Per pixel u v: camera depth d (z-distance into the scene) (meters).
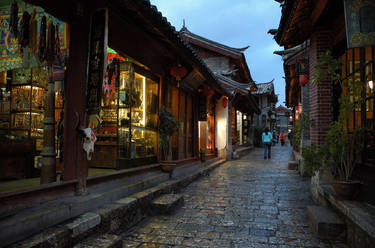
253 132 28.62
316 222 4.07
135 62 5.77
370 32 3.10
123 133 5.93
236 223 4.68
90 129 3.92
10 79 5.76
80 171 3.97
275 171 10.78
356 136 4.13
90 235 3.44
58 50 3.97
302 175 9.21
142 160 6.31
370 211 3.49
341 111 4.15
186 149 9.50
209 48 17.80
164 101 7.38
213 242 3.89
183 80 8.36
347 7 3.17
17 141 4.71
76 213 3.57
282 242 3.88
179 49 6.37
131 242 3.88
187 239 3.99
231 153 15.63
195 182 8.52
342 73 5.32
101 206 4.11
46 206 3.32
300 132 5.74
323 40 5.83
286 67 12.23
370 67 4.09
